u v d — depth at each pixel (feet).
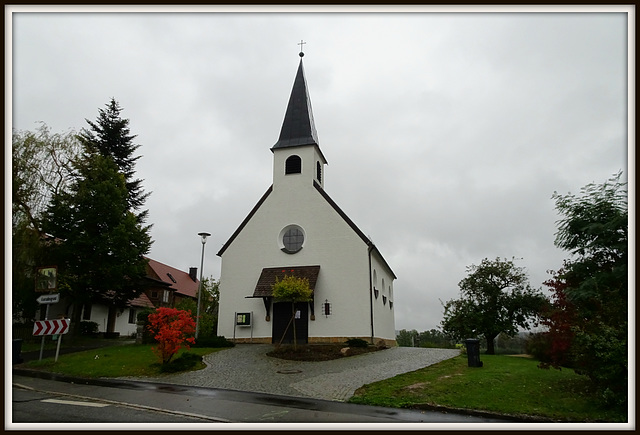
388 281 101.76
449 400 32.86
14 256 69.41
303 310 74.74
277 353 59.36
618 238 34.22
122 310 114.62
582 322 32.81
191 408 30.94
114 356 57.26
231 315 77.66
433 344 119.44
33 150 74.23
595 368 30.86
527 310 76.69
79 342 81.10
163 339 48.44
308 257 77.25
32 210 73.82
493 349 78.02
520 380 38.55
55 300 53.42
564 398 32.42
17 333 79.61
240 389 38.65
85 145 85.56
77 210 81.76
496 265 79.82
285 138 86.02
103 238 81.00
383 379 41.37
